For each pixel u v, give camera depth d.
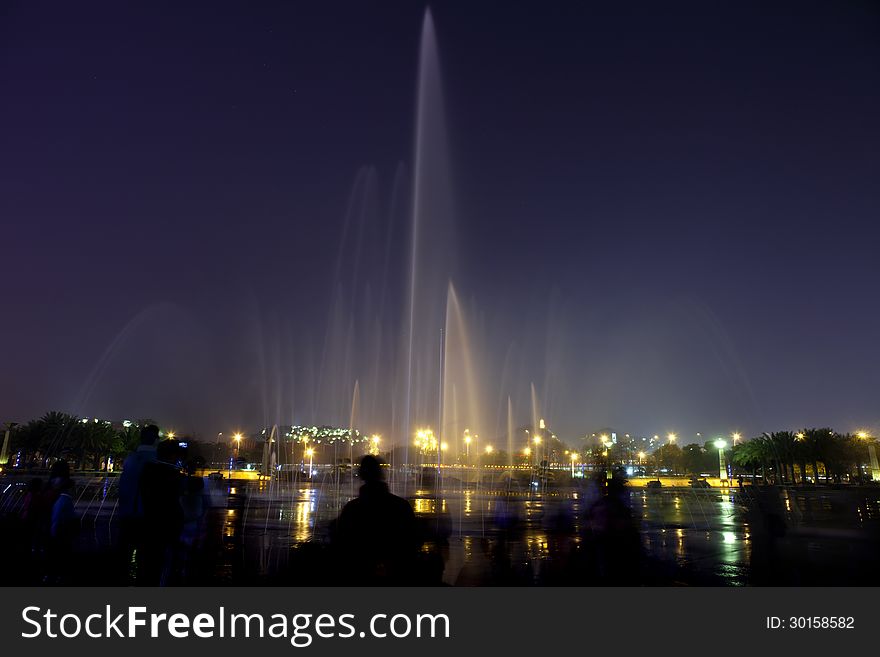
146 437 7.34
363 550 5.77
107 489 34.19
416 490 34.28
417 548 5.94
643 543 14.84
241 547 12.65
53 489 10.98
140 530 6.97
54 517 10.21
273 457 53.44
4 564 10.23
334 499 30.19
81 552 11.80
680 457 104.50
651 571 10.52
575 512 23.39
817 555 12.75
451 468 64.94
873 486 67.88
